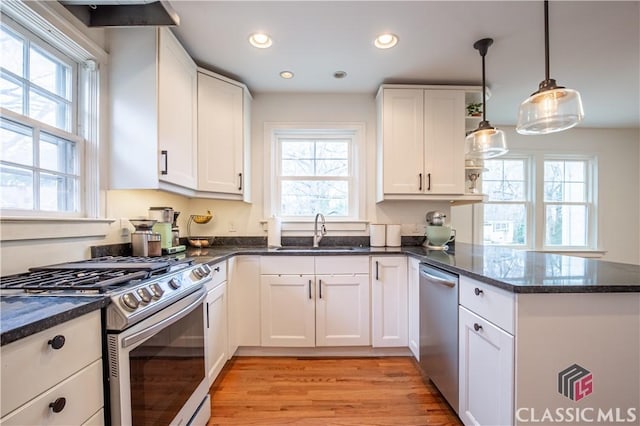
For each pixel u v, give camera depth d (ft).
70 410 2.56
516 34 6.23
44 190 4.66
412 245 9.34
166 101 5.87
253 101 9.29
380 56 7.11
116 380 3.00
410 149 8.32
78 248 4.96
